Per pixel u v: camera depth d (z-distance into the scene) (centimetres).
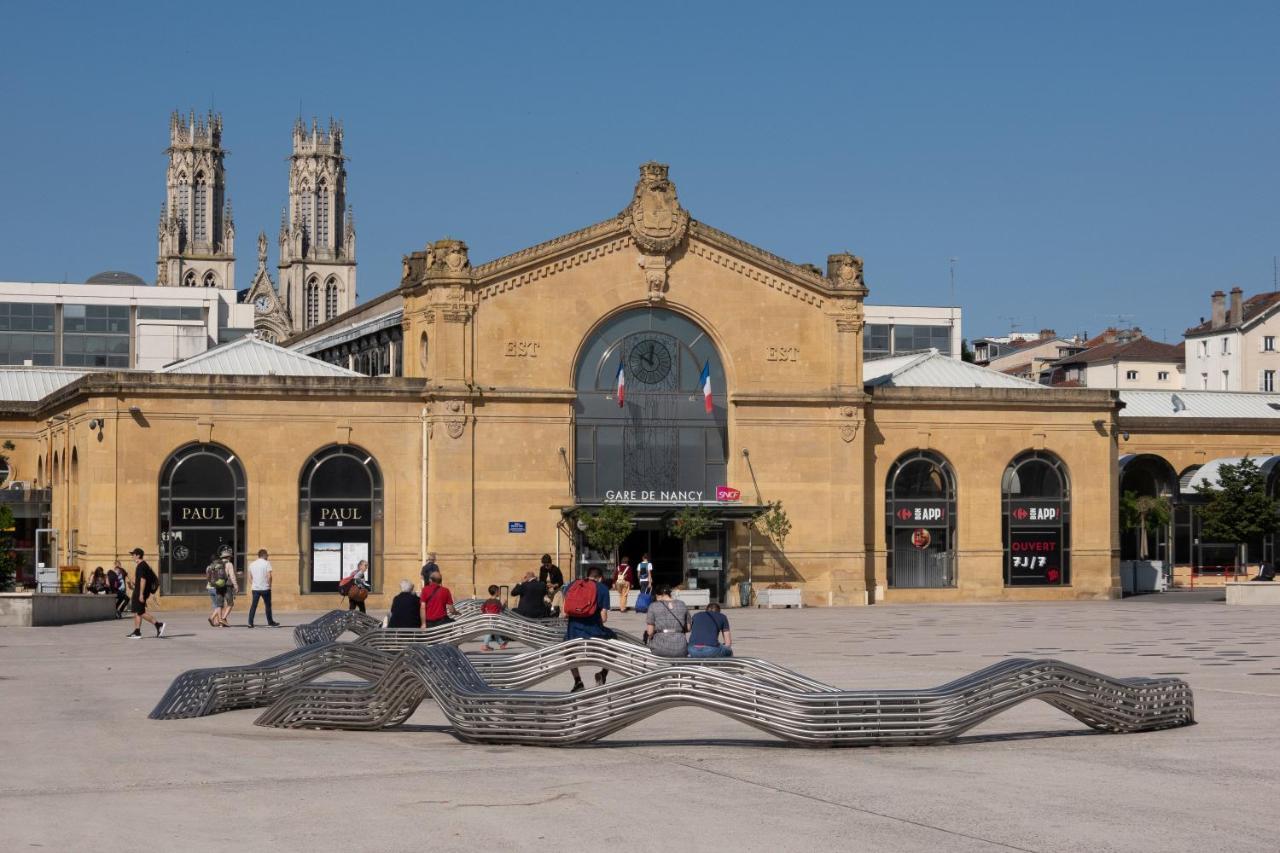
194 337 9056
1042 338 18338
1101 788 1859
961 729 2244
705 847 1543
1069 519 7369
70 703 2848
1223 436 9019
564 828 1639
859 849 1527
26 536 7725
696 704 2214
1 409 7900
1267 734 2352
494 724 2278
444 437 6562
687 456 6881
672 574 6888
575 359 6731
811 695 2206
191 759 2139
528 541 6644
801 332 6988
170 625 5338
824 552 6956
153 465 6406
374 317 7900
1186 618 5691
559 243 6712
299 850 1545
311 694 2486
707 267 6888
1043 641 4447
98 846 1562
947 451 7244
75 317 9788
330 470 6581
